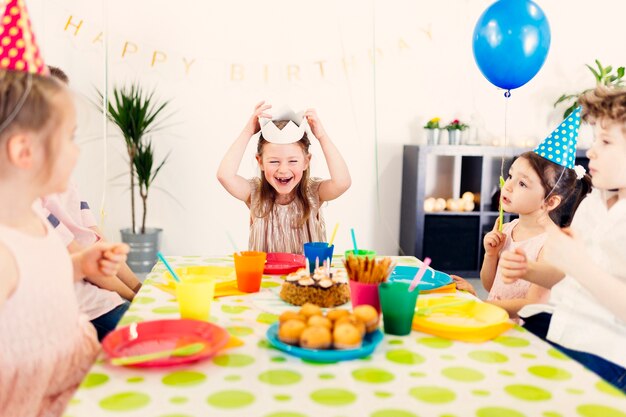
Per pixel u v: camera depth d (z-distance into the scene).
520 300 1.55
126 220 3.71
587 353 1.26
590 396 0.82
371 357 0.96
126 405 0.77
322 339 0.94
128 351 0.96
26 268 0.95
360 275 1.16
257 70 3.75
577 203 1.72
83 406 0.76
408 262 1.77
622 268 1.27
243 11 3.69
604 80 3.83
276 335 1.02
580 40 4.05
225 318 1.17
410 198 3.83
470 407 0.78
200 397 0.80
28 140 0.91
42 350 0.99
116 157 3.64
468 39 3.94
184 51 3.65
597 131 1.28
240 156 1.92
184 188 3.77
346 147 3.91
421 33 3.89
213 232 3.83
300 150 1.86
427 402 0.79
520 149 3.77
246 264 1.34
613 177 1.25
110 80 3.58
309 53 3.79
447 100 3.97
